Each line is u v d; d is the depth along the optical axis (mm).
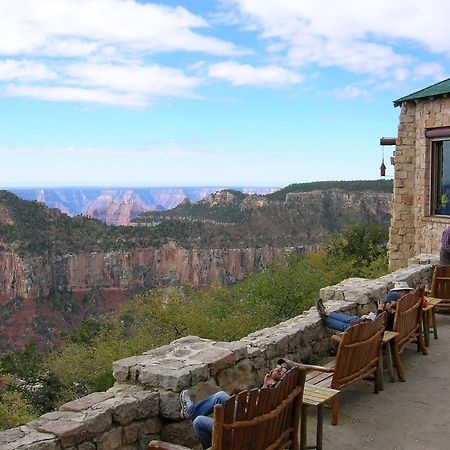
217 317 25453
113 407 4055
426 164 16609
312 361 6801
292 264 27547
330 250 35781
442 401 5945
